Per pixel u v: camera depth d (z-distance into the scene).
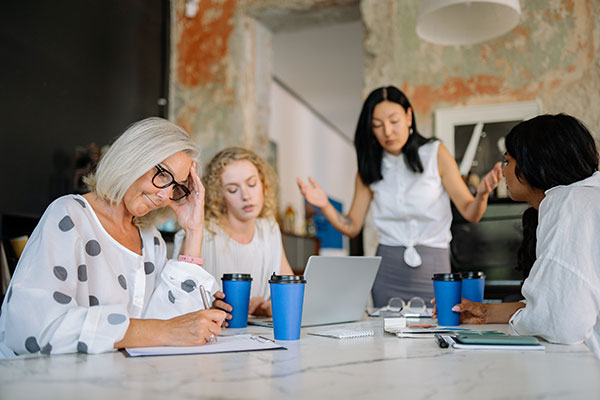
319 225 8.66
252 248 2.15
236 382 0.73
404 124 2.46
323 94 8.02
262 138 4.55
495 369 0.82
